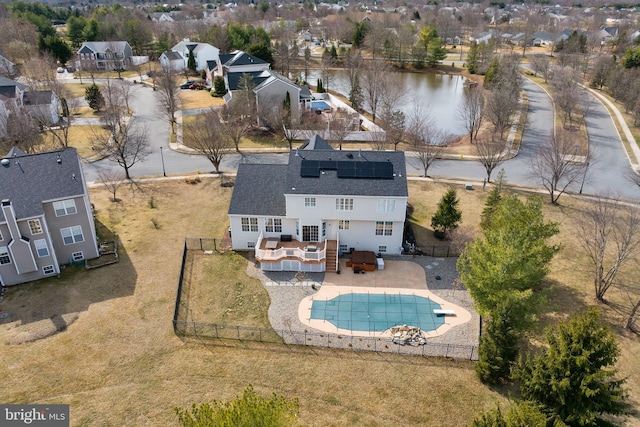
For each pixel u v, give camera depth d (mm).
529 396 24188
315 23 189375
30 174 37344
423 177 58156
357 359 30078
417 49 131000
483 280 30531
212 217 47406
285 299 35750
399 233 40750
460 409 26516
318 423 25469
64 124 75438
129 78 111438
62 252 38875
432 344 31359
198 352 30359
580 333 22516
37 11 179750
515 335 27188
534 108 87000
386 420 25797
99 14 178750
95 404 26422
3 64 99438
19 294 35625
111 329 32094
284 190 40781
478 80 117500
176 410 19828
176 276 38094
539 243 33094
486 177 58312
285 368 29203
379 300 35781
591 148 66562
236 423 17766
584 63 114250
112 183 52219
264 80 80438
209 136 57531
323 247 40625
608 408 22641
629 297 35844
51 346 30453
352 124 74062
